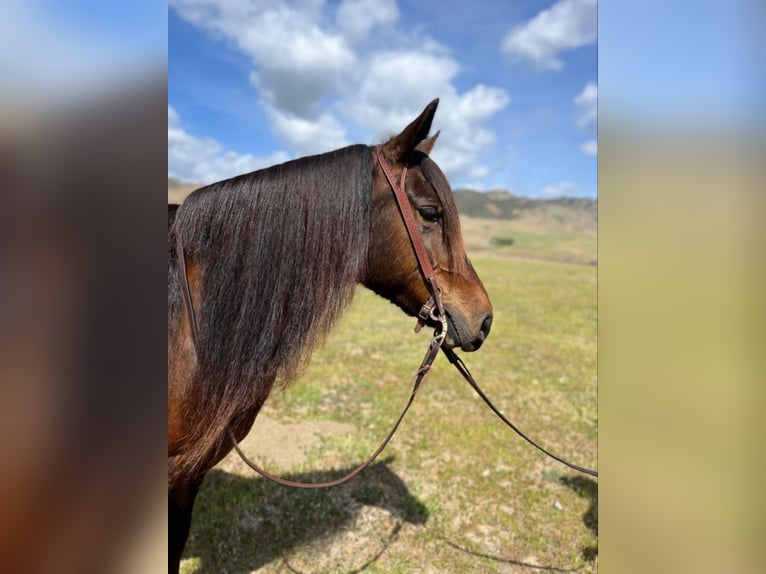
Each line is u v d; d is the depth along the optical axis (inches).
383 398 224.5
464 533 128.2
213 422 65.6
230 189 68.2
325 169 70.8
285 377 70.0
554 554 121.6
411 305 80.4
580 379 271.4
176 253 65.7
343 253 69.7
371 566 113.9
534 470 163.9
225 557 113.9
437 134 89.2
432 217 75.9
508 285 732.7
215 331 65.5
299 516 130.6
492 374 274.4
